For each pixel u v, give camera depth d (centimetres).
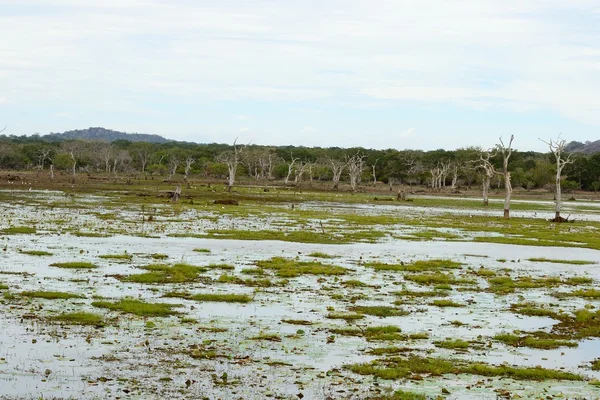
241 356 1781
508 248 4681
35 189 9900
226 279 2886
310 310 2375
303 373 1659
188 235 4591
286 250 4041
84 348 1792
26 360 1672
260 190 12975
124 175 18088
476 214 8425
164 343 1873
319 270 3225
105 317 2144
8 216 5369
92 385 1512
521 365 1806
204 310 2312
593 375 1741
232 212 6962
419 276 3159
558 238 5516
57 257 3328
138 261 3322
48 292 2448
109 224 5075
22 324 2008
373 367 1722
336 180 16050
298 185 16238
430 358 1831
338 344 1945
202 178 18662
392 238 5006
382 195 13812
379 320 2275
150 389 1500
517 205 11444
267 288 2764
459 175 19550
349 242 4622
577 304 2683
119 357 1727
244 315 2259
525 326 2266
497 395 1559
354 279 3069
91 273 2922
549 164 18900
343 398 1491
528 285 3053
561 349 1997
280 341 1947
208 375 1612
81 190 10012
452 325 2241
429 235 5319
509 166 19250
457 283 3069
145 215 6038
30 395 1438
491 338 2088
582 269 3719
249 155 19575
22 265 3050
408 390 1571
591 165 18488
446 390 1578
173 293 2573
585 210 10631
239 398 1463
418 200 11981
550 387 1630
